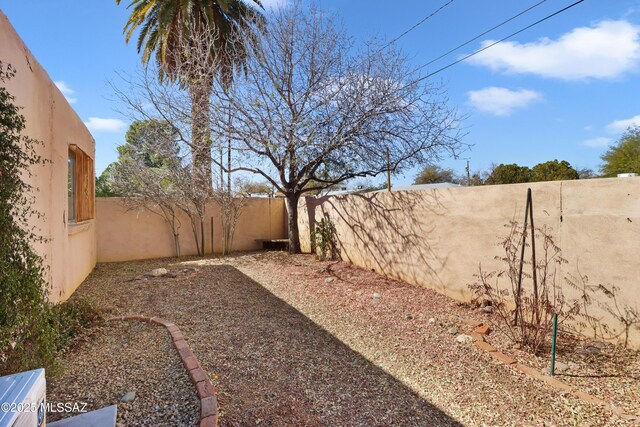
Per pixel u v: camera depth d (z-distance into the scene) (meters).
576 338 3.82
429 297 5.55
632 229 3.43
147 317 4.41
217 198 10.51
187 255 10.57
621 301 3.51
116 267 8.62
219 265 8.69
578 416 2.56
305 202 10.71
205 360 3.36
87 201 7.46
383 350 3.73
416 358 3.54
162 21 9.87
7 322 2.26
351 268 7.89
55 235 4.72
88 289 6.19
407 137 8.38
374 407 2.71
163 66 9.64
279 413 2.57
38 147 4.04
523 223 4.39
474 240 5.10
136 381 2.79
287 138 7.95
